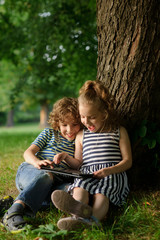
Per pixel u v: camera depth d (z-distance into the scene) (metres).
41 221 2.09
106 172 2.10
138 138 2.58
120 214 2.15
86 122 2.28
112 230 1.83
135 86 2.52
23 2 7.03
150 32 2.41
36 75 7.49
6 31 7.48
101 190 2.02
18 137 10.02
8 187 2.89
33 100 21.67
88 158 2.30
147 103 2.57
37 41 6.51
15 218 1.94
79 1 6.39
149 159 2.70
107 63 2.66
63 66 7.00
